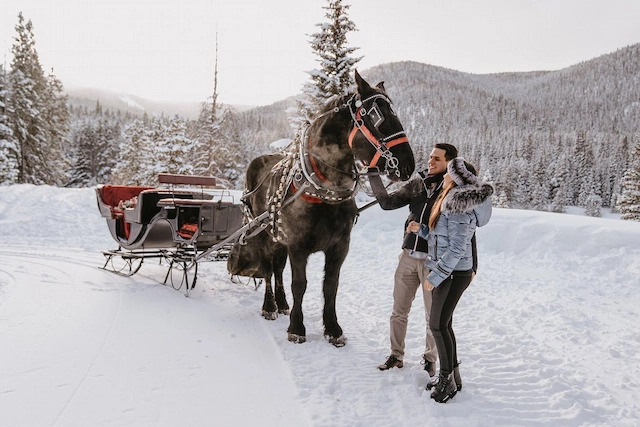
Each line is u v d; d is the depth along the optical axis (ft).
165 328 17.30
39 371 12.99
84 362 13.79
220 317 19.17
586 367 15.24
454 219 11.69
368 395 12.43
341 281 29.25
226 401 11.87
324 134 14.89
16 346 14.69
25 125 105.70
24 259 31.32
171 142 97.66
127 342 15.65
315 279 29.17
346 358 15.17
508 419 11.39
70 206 55.57
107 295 21.68
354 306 22.95
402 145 13.19
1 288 22.18
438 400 12.10
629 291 26.08
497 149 459.73
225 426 10.65
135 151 156.15
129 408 11.25
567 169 303.68
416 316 21.07
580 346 17.38
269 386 12.85
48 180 115.34
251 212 20.79
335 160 14.82
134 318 18.29
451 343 12.26
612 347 17.03
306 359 14.92
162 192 24.38
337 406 11.76
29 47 110.42
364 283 28.53
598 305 23.53
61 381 12.45
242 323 18.58
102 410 11.06
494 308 22.90
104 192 27.66
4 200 54.08
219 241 23.62
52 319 17.58
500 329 19.29
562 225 37.27
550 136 505.25
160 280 25.68
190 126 117.39
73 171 198.29
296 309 16.63
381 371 14.16
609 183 329.93
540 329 19.51
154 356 14.57
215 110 104.99
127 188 28.53
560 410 12.04
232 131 148.46
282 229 16.57
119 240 25.96
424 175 13.83
